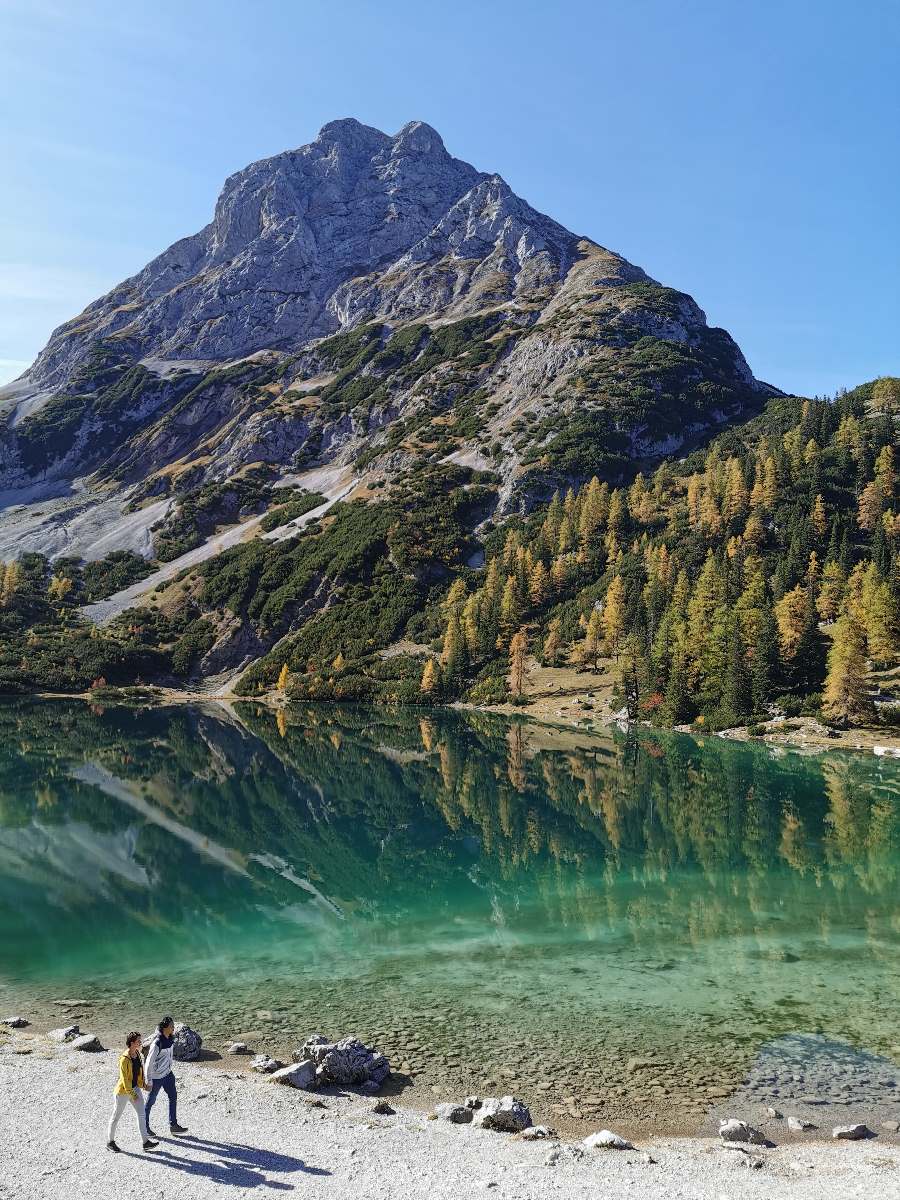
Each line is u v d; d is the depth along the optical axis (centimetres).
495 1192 1670
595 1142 1891
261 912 4088
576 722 12694
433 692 15475
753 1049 2483
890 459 16738
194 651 19288
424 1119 2017
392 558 19950
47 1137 1833
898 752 9006
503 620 16500
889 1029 2639
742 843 5612
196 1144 1831
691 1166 1809
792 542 14862
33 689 16912
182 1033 2422
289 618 19588
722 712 11431
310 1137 1891
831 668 10388
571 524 18725
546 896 4391
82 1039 2436
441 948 3512
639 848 5528
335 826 6300
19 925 3806
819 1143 1942
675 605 13738
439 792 7650
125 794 7344
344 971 3209
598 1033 2600
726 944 3556
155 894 4409
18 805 6712
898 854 5259
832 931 3738
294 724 12875
